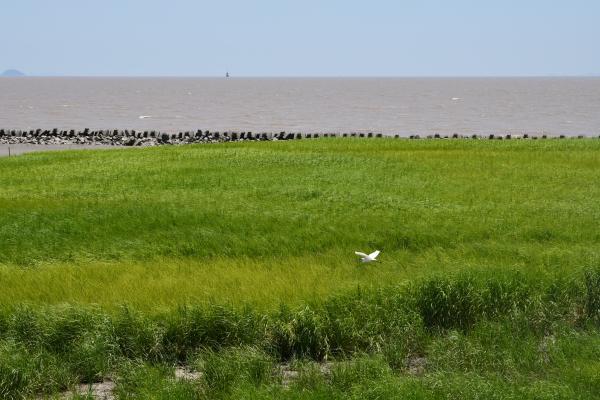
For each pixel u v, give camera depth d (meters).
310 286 14.17
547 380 10.77
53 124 103.12
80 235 19.86
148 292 13.80
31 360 11.11
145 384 10.70
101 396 10.80
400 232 19.86
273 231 20.42
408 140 46.50
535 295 14.10
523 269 15.51
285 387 10.90
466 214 22.88
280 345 12.37
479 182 29.09
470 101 195.12
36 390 10.98
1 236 19.72
